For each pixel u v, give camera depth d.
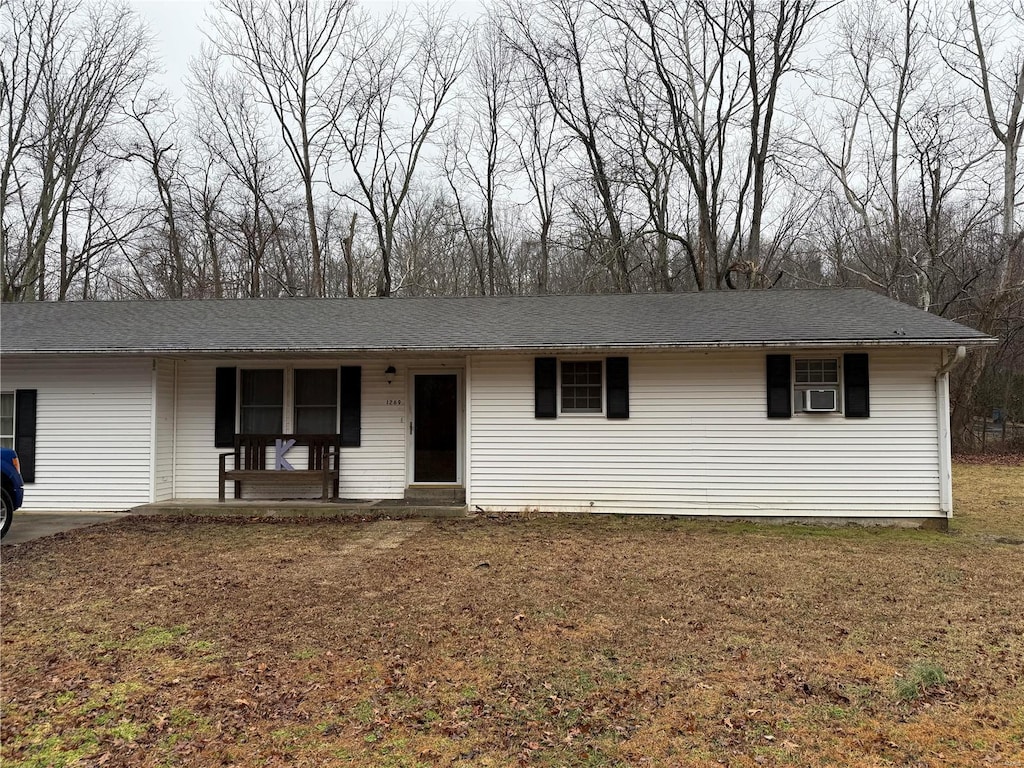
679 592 5.77
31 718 3.50
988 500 11.62
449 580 6.16
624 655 4.34
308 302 12.53
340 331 10.16
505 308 11.50
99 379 10.29
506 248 28.61
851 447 9.16
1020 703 3.65
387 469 10.55
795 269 27.02
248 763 3.06
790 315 9.92
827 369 9.38
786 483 9.29
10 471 8.05
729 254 23.08
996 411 21.94
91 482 10.23
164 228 27.34
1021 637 4.67
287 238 28.06
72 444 10.28
